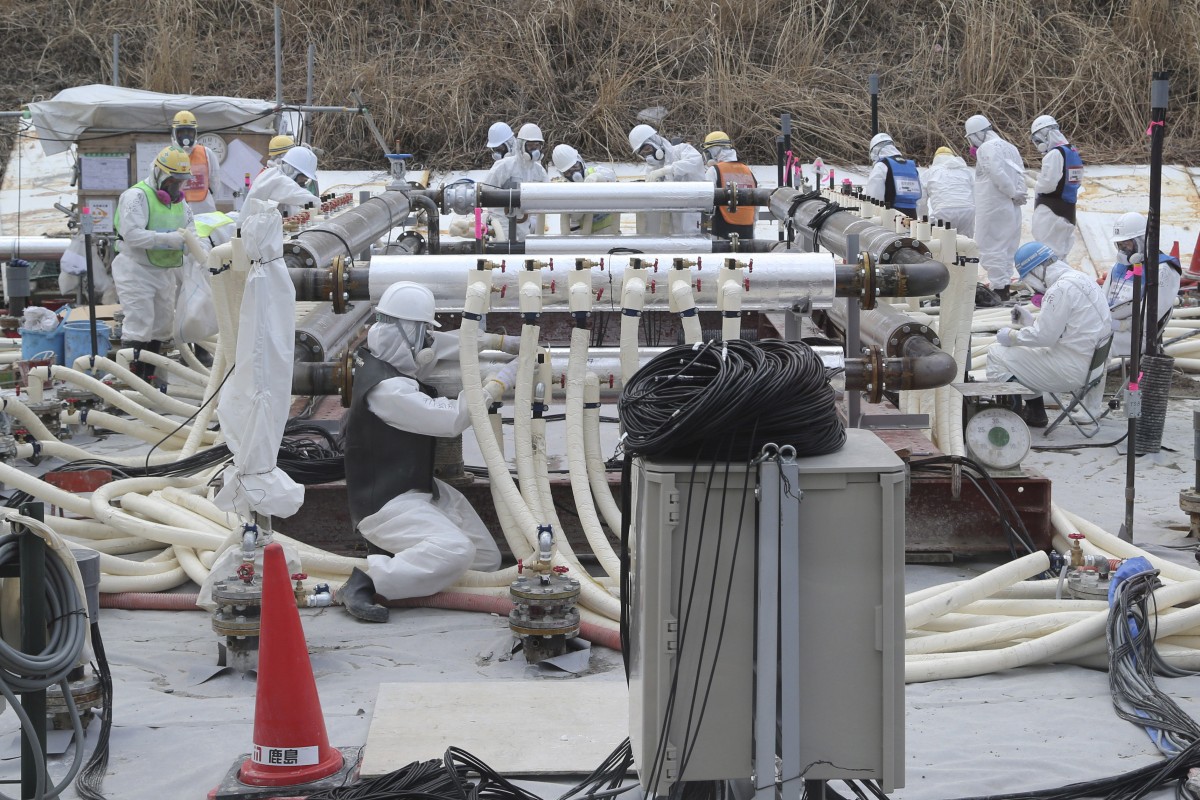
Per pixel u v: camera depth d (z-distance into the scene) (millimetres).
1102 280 40812
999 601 14883
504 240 29297
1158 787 11070
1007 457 17609
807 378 8820
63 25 58875
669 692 8945
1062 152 38281
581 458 16484
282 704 10977
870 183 38406
